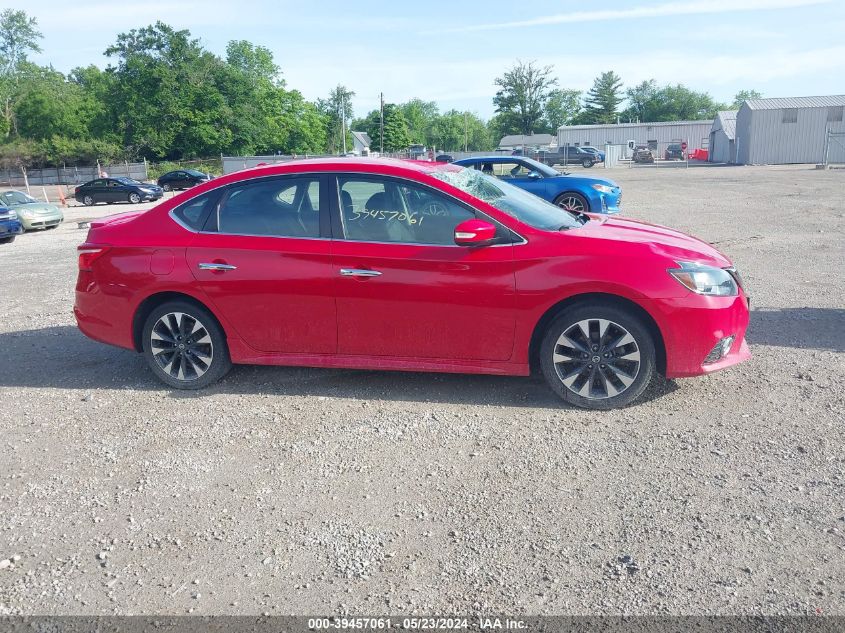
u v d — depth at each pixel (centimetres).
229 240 490
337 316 474
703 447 396
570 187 1408
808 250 1029
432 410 461
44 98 7750
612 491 353
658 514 331
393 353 474
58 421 468
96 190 3569
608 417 441
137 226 516
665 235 482
